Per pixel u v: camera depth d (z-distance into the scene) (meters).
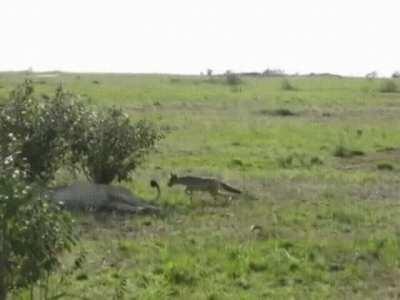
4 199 21.17
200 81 162.88
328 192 48.00
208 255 31.86
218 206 42.97
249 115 94.75
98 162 44.47
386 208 43.12
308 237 35.47
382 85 138.62
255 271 30.36
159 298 26.81
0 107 42.66
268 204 43.78
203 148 66.69
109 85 130.88
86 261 30.81
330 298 27.59
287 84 141.50
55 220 22.02
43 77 156.38
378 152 67.12
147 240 34.81
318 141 72.94
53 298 24.75
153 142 46.22
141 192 46.00
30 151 42.03
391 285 29.28
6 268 21.41
